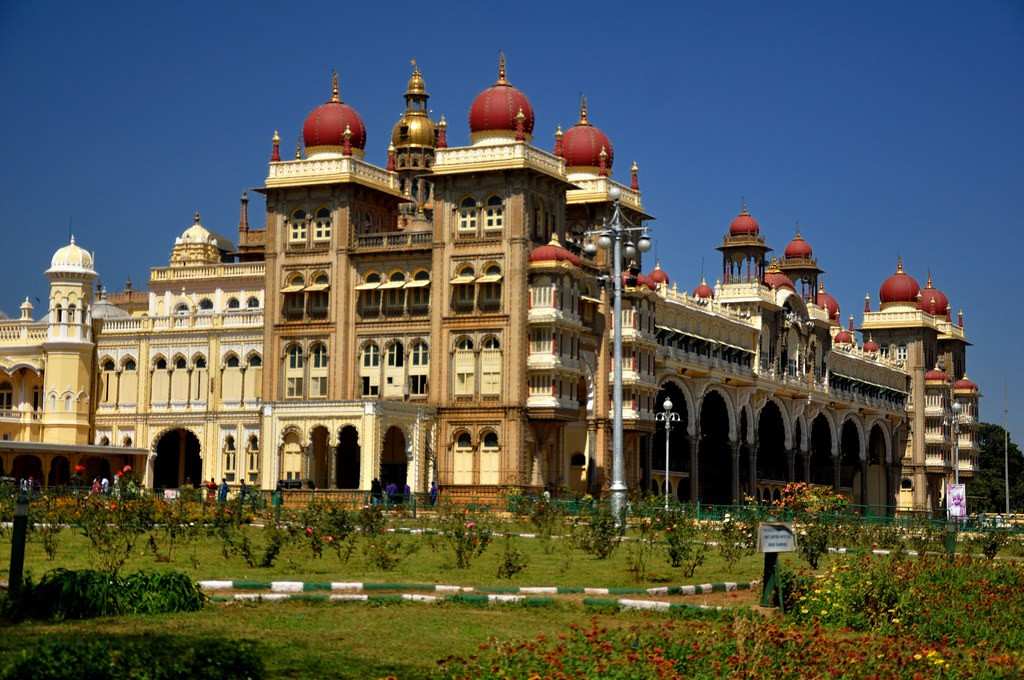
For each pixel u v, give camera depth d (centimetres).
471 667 2302
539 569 4400
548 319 8894
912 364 16212
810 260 14550
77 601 2933
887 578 3284
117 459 10188
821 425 14450
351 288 9481
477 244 9062
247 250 12500
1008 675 2462
